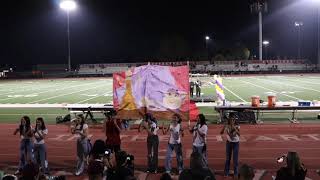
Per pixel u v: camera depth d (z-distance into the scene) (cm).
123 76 1972
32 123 2406
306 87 4431
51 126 2266
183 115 1908
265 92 3947
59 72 9281
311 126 2175
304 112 2684
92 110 2384
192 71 8625
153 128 1331
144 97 1944
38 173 750
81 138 1320
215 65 8800
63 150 1689
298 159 789
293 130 2062
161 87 1922
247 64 8600
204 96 3478
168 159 1298
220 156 1558
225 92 4000
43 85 5666
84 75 8531
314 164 1420
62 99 3675
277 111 2672
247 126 2191
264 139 1845
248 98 3438
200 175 733
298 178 786
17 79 7769
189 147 1711
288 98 3391
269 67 8525
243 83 5262
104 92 4300
